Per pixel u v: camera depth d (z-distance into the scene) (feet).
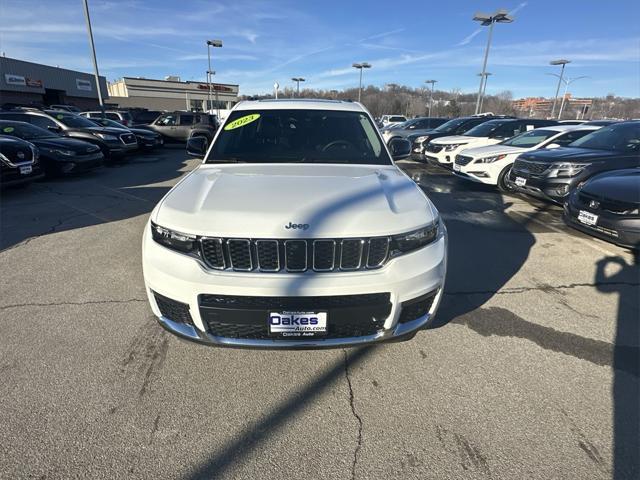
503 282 12.24
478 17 75.77
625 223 13.35
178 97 198.80
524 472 5.83
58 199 23.07
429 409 7.02
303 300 6.54
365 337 7.03
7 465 5.80
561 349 8.79
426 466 5.93
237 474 5.77
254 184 8.13
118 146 38.99
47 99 121.49
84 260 13.61
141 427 6.54
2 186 22.54
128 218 19.07
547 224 19.01
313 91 188.85
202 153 11.45
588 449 6.21
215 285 6.52
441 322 9.83
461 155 28.60
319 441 6.36
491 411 6.98
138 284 11.75
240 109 11.98
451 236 16.97
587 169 19.04
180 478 5.69
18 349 8.53
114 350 8.55
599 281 12.36
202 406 7.02
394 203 7.50
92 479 5.63
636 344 9.02
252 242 6.52
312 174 9.00
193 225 6.72
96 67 57.57
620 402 7.20
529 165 21.38
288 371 7.95
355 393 7.39
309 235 6.48
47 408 6.88
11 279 12.04
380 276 6.68
